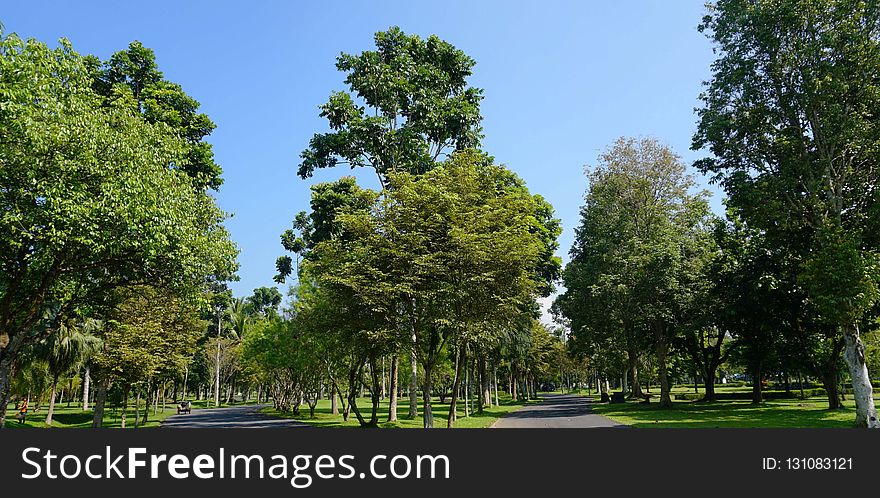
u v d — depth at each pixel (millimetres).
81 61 16141
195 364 73000
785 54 22953
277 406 58500
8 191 13312
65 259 15141
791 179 23141
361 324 21312
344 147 30750
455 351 23938
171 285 17953
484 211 21672
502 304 20625
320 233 32156
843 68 21156
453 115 30312
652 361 58094
